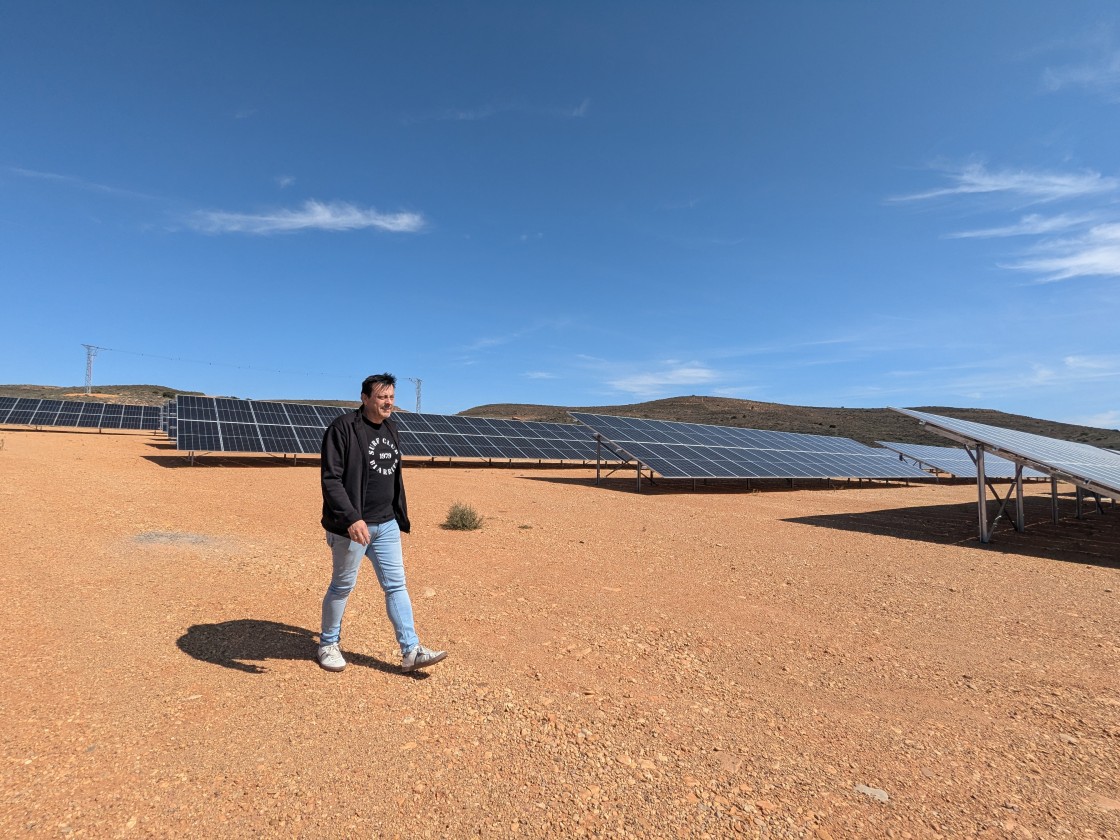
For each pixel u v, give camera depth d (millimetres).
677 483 22703
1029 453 10836
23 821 2459
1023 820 2689
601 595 6492
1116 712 3883
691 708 3795
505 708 3701
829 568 8297
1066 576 8258
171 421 32625
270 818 2555
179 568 6785
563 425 35906
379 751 3143
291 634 4902
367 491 4031
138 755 3027
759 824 2600
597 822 2588
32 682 3801
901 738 3469
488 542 9312
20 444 24594
